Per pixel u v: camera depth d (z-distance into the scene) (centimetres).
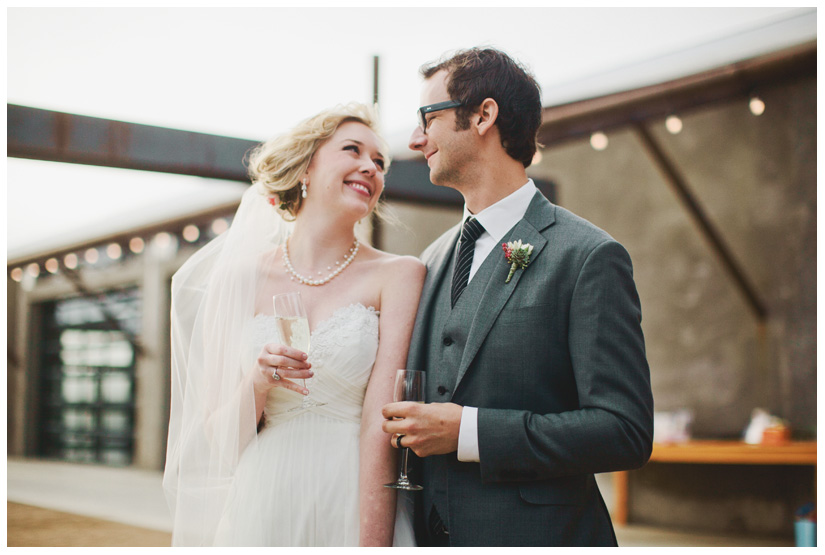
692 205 629
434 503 176
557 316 168
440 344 181
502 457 159
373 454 188
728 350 664
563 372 168
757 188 650
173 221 860
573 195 786
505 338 169
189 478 197
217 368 202
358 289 209
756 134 650
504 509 163
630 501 710
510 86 185
